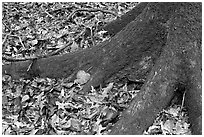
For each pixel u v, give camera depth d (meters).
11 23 2.63
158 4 1.62
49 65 1.90
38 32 2.48
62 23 2.54
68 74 1.85
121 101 1.66
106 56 1.78
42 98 1.75
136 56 1.71
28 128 1.62
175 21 1.56
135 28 1.71
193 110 1.49
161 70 1.53
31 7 2.82
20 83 1.90
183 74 1.51
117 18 2.30
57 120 1.60
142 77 1.72
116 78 1.76
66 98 1.72
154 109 1.48
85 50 1.87
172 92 1.52
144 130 1.45
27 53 2.26
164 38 1.63
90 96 1.70
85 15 2.59
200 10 1.53
